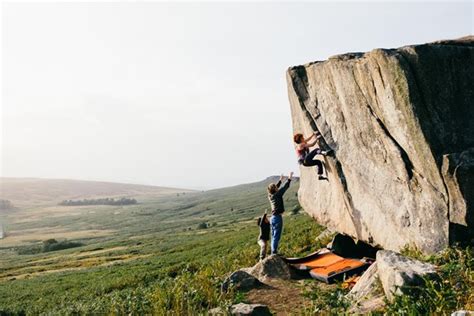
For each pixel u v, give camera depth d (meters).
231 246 52.38
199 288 12.56
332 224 15.91
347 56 13.03
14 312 31.48
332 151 14.53
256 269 14.16
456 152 10.32
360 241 15.16
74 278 53.84
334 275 12.82
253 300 11.77
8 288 50.56
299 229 35.19
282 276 13.66
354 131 13.48
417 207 11.32
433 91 10.66
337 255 14.94
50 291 44.12
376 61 11.35
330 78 14.10
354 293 10.35
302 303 11.12
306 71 15.72
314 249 20.31
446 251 10.02
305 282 13.09
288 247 23.30
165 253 72.69
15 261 105.75
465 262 9.17
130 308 12.34
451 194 10.35
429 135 10.60
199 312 11.00
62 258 98.69
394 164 11.90
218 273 18.59
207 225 155.25
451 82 10.71
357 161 13.49
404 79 10.70
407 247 11.42
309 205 17.73
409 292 8.15
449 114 10.66
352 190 13.92
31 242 166.38
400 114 11.12
